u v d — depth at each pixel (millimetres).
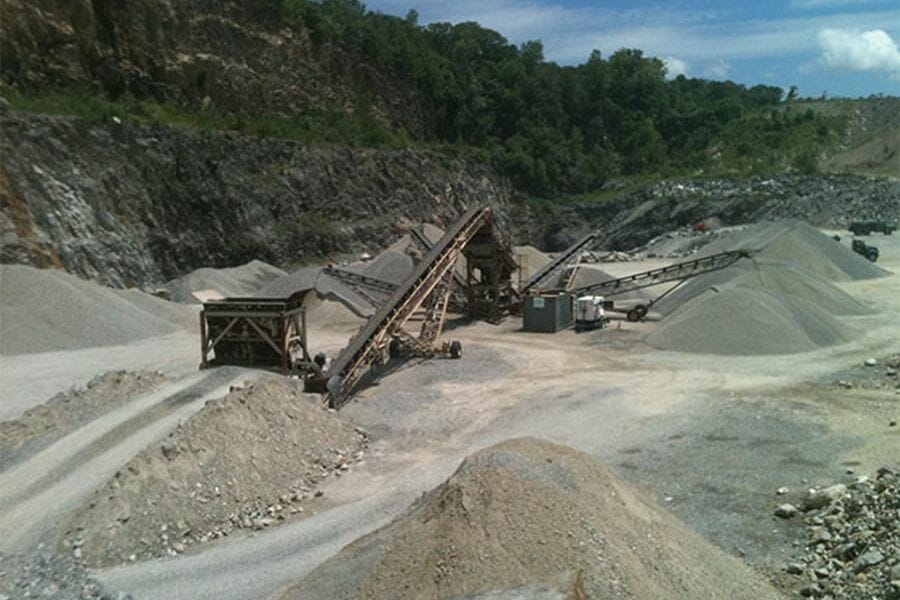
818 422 17781
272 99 76375
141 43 63562
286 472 15266
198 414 15133
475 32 121562
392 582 8531
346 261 66562
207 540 12938
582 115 116562
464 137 103000
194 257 56094
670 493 14023
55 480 14305
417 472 15805
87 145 51000
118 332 32438
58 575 11258
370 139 80938
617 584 8320
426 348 27203
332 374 21141
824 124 108875
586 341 30406
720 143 109688
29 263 42562
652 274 36625
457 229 31812
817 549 11094
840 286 41156
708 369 24203
